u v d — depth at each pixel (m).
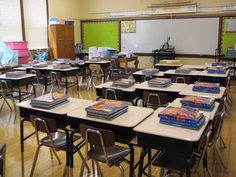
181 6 9.19
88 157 2.22
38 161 3.10
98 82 7.99
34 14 8.92
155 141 1.86
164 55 9.38
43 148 3.43
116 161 2.14
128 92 3.58
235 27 8.58
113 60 7.82
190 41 9.25
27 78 4.89
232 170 2.90
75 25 10.88
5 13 7.95
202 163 2.64
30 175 2.67
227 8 8.60
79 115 2.24
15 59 7.23
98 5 10.65
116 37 10.52
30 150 3.39
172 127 1.94
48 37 9.47
